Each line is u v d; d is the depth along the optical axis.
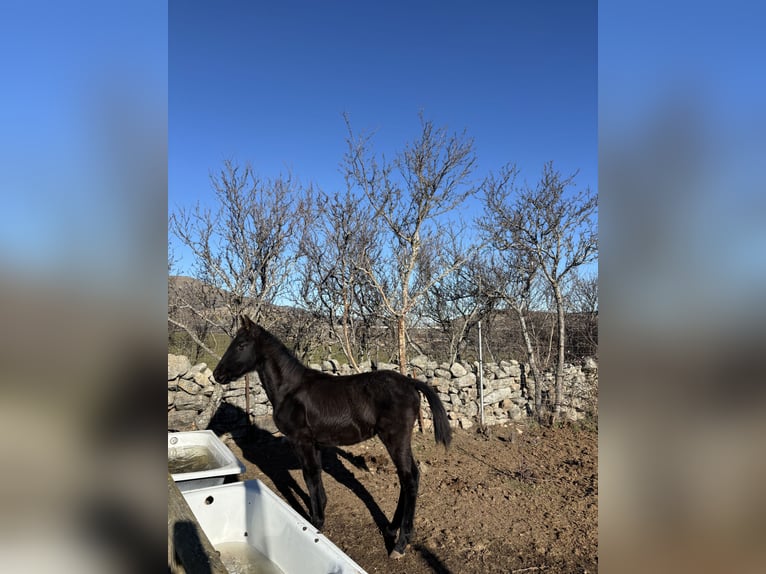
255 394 6.52
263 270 7.65
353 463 5.56
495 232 7.81
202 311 8.07
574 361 8.54
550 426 7.13
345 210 7.16
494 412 7.29
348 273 7.69
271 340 3.99
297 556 3.24
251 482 4.07
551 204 7.23
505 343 10.16
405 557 3.53
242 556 3.71
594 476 5.05
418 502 4.46
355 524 4.06
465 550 3.61
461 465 5.47
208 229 7.33
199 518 3.84
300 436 3.86
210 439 5.40
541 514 4.19
